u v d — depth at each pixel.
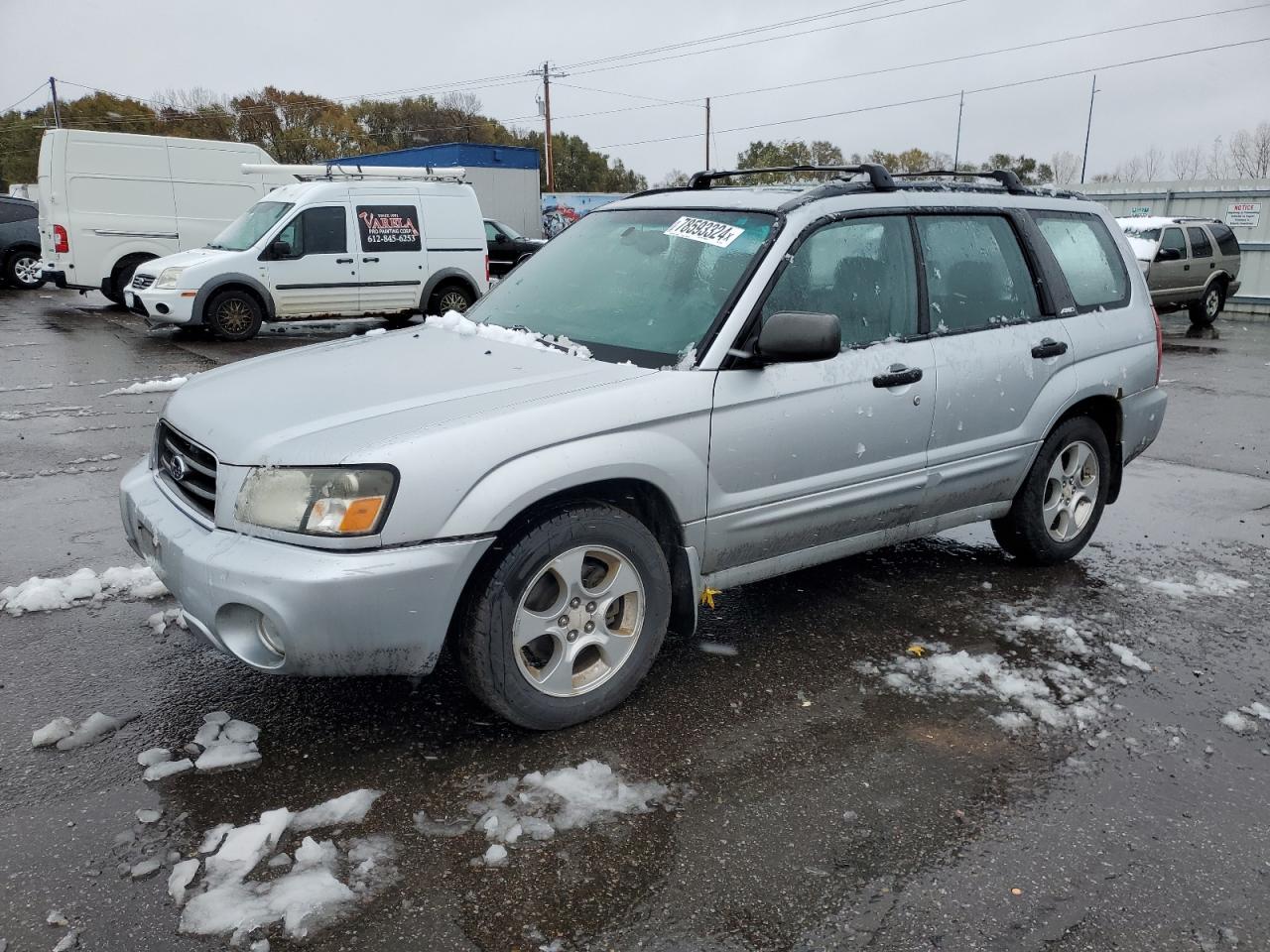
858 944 2.30
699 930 2.34
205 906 2.36
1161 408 5.18
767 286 3.54
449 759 3.04
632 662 3.34
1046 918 2.40
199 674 3.57
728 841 2.67
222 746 3.07
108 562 4.72
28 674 3.55
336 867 2.53
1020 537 4.76
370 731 3.19
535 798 2.83
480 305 4.30
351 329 14.69
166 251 15.62
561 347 3.60
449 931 2.31
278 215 12.88
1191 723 3.39
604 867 2.55
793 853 2.63
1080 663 3.84
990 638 4.05
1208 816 2.85
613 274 3.95
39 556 4.79
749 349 3.47
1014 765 3.10
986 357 4.21
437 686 3.50
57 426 7.73
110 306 16.78
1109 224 5.07
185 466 3.20
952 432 4.14
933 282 4.13
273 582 2.69
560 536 3.04
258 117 68.31
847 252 3.85
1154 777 3.05
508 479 2.89
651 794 2.88
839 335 3.30
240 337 12.75
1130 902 2.47
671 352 3.44
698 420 3.32
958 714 3.41
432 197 13.74
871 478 3.88
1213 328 17.88
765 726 3.29
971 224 4.35
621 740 3.18
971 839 2.71
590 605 3.21
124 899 2.39
